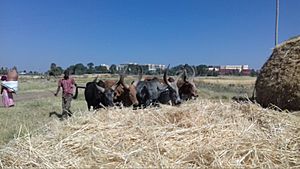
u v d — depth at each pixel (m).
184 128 3.20
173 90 6.80
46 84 24.56
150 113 3.65
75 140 3.02
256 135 3.14
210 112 3.72
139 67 6.75
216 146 2.82
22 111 7.59
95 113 3.76
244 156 2.69
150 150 2.79
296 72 7.06
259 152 2.76
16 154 2.85
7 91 8.84
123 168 2.56
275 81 7.33
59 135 3.18
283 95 7.14
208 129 3.15
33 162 2.72
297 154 2.88
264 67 7.84
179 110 3.70
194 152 2.72
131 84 6.51
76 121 3.49
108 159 2.70
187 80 8.07
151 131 3.11
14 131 4.88
